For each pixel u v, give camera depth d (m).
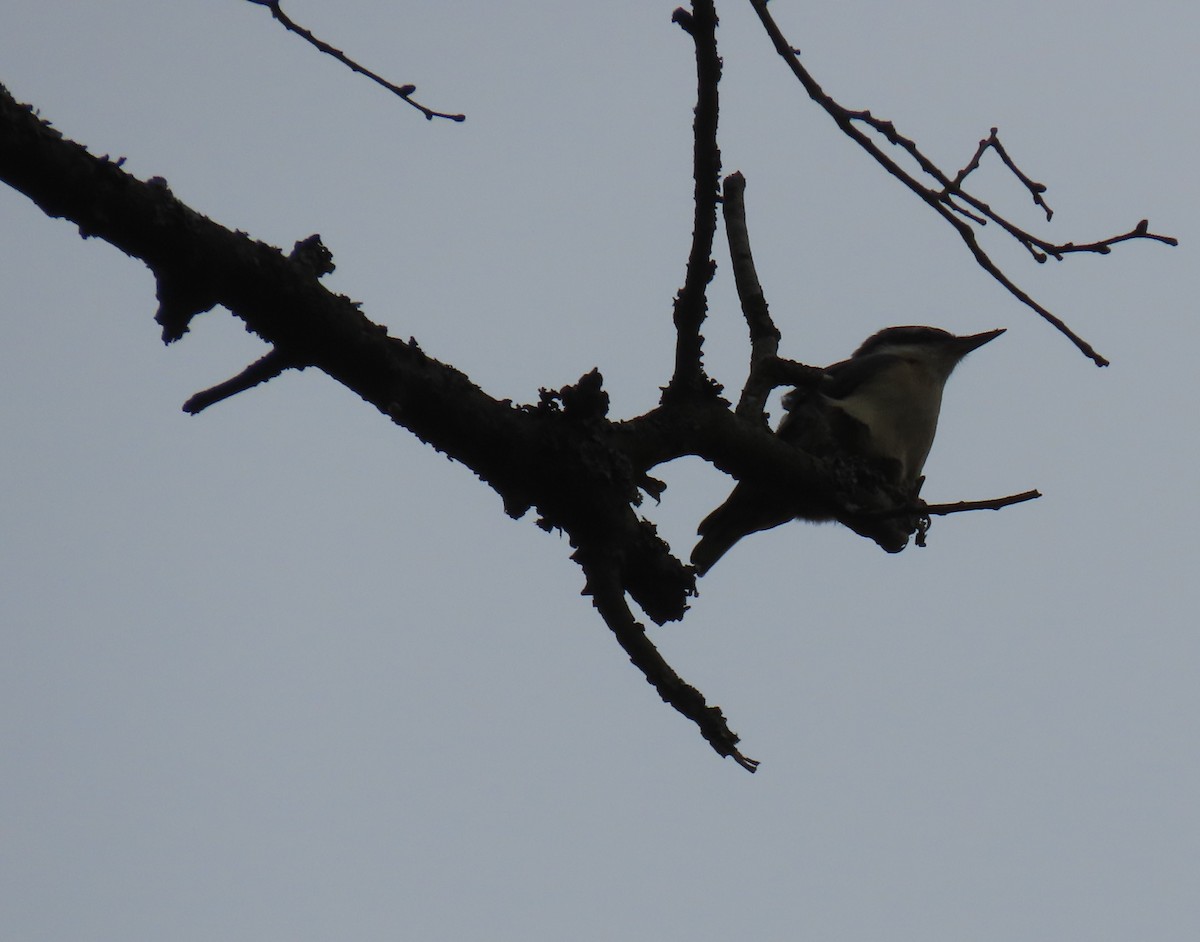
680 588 8.04
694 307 8.12
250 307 6.67
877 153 6.50
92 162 6.09
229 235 6.56
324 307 6.81
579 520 7.73
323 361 6.96
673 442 8.27
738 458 8.79
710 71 7.15
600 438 7.78
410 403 7.19
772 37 6.29
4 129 5.84
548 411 7.74
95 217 6.12
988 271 6.73
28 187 6.01
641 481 8.04
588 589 7.86
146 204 6.23
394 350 7.12
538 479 7.59
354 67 6.67
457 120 6.77
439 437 7.38
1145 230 6.72
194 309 6.60
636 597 8.10
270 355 7.02
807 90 6.40
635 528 7.95
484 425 7.40
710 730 7.70
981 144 6.82
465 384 7.41
